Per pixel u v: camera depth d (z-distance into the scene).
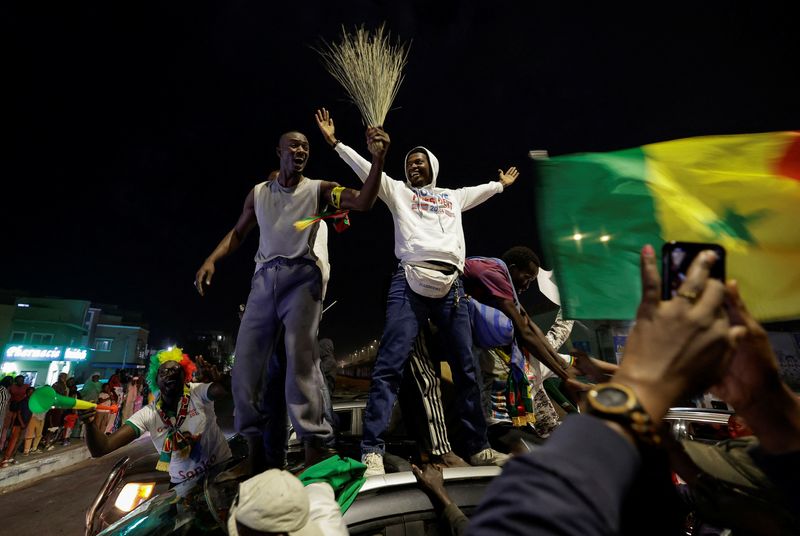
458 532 1.53
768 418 0.75
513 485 0.47
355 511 1.64
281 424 2.42
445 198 2.75
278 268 2.23
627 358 0.57
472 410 2.37
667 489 0.55
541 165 0.99
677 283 0.59
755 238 0.86
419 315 2.41
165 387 3.11
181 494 2.14
